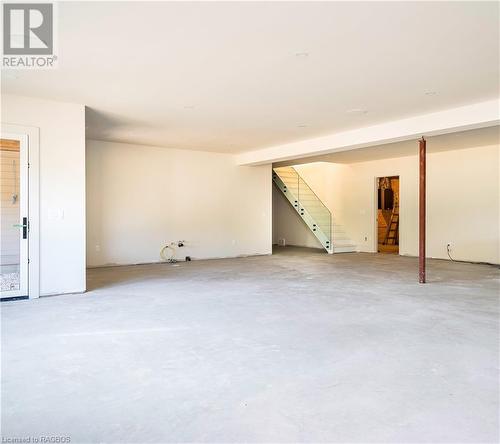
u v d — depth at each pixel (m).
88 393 2.67
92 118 6.66
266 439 2.13
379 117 6.58
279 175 13.34
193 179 10.05
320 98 5.48
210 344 3.63
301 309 4.89
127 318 4.50
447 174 9.95
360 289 6.18
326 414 2.39
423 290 6.11
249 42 3.71
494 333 3.96
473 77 4.67
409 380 2.87
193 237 10.06
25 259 5.49
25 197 5.48
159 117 6.60
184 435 2.17
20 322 4.34
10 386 2.78
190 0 2.94
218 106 5.91
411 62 4.21
